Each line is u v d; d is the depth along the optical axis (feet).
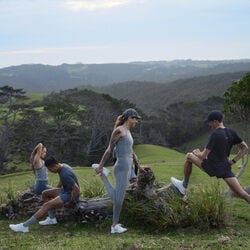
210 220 23.50
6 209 28.86
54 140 164.86
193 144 217.97
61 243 21.91
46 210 24.72
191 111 232.73
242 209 26.53
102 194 29.58
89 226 25.64
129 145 23.32
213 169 23.65
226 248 19.80
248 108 42.88
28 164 153.69
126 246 20.67
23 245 21.98
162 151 154.81
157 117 239.09
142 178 25.09
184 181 25.05
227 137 23.63
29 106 176.14
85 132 173.47
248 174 51.29
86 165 166.09
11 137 159.22
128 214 25.27
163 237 22.09
